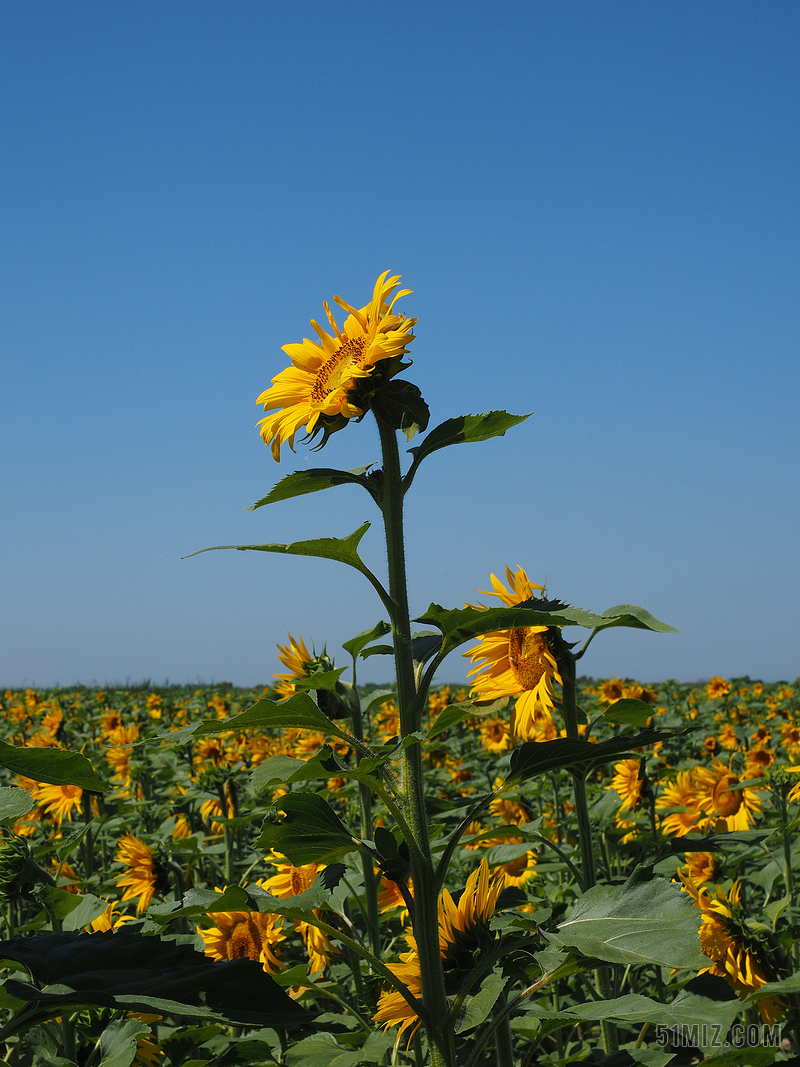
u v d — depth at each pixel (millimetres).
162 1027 3996
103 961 1926
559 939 1992
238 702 15648
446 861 2104
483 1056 3131
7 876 3244
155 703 14258
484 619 2041
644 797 5238
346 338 2488
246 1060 3557
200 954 1977
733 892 3408
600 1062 2576
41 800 6457
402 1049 3244
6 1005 2037
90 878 6125
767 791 6074
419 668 2230
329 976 4621
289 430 2369
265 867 5980
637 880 2115
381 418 2240
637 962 1860
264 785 2266
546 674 3025
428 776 8750
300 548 2080
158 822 7875
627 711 3053
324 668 4211
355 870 4461
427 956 2076
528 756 2223
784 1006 3232
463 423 2227
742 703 15367
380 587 2172
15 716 13828
